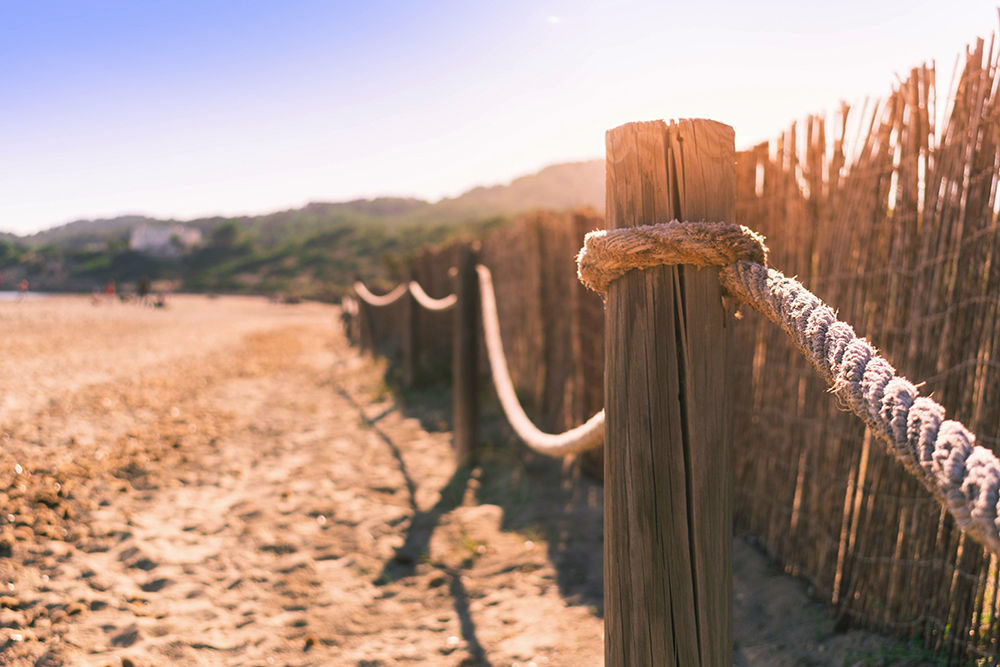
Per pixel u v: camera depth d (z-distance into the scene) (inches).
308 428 229.3
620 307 46.9
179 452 183.0
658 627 45.5
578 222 184.9
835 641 92.8
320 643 95.4
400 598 110.9
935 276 87.7
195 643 91.1
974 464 24.7
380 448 204.4
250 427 225.0
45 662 81.6
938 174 88.0
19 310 784.9
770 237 122.3
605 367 49.4
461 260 186.7
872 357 33.5
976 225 83.0
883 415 30.0
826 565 103.3
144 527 127.6
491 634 100.2
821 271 108.1
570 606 108.4
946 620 85.0
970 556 82.0
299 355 474.9
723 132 45.3
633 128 45.7
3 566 101.9
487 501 159.0
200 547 122.6
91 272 5152.6
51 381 268.8
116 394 254.7
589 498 159.9
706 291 44.8
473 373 185.5
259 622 99.0
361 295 438.0
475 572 121.8
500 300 271.1
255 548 124.3
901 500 91.1
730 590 46.3
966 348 83.8
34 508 125.1
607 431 48.8
